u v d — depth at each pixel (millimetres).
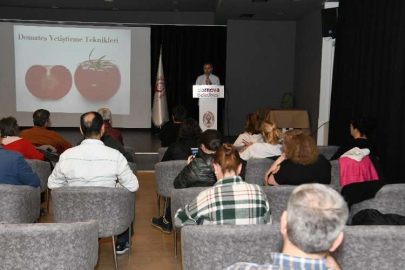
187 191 2549
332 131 6727
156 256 3365
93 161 2852
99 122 2902
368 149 3545
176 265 3209
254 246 1793
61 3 9406
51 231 1834
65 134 9258
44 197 4699
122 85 9867
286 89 10133
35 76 9617
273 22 9953
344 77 6246
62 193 2672
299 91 9320
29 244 1826
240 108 10211
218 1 8070
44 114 4820
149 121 10086
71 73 9688
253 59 10062
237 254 1807
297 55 9672
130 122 10031
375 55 5195
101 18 10180
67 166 2844
